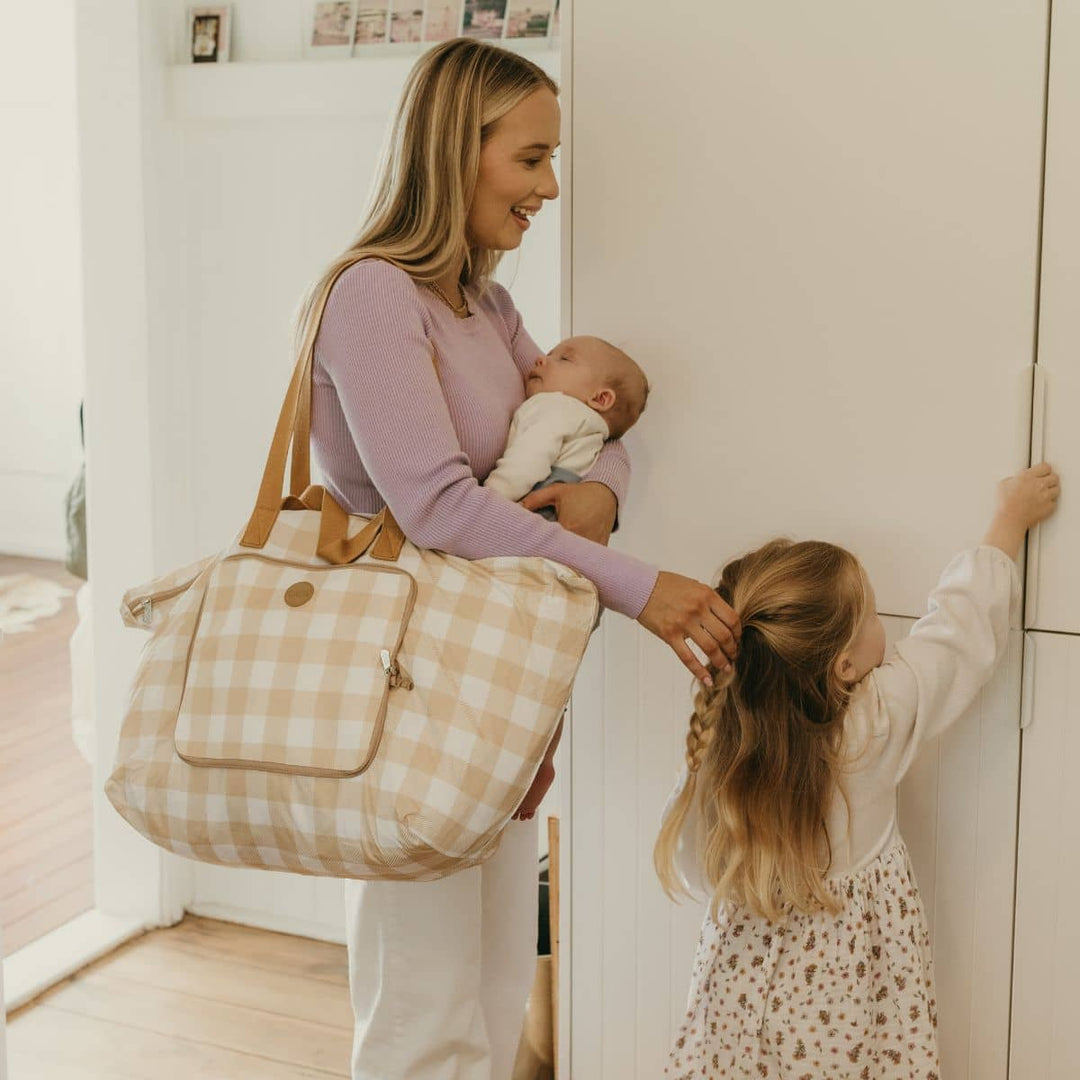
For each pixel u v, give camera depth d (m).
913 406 1.56
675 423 1.68
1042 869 1.57
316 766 1.23
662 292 1.67
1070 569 1.50
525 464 1.43
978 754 1.58
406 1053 1.54
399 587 1.28
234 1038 2.23
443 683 1.24
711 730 1.52
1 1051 1.58
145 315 2.40
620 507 1.65
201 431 2.49
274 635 1.28
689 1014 1.57
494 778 1.23
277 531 1.35
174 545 2.53
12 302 5.52
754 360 1.63
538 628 1.26
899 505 1.58
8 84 5.35
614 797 1.80
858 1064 1.46
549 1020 2.05
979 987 1.62
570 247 1.70
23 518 5.62
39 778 3.31
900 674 1.46
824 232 1.58
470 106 1.36
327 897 2.57
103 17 2.33
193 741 1.27
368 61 2.27
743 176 1.60
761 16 1.57
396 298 1.31
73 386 5.48
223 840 1.29
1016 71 1.46
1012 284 1.49
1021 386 1.50
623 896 1.81
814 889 1.44
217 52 2.41
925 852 1.62
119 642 2.53
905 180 1.53
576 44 1.66
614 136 1.66
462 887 1.51
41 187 5.36
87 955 2.47
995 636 1.47
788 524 1.64
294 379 1.34
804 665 1.45
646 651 1.75
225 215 2.41
